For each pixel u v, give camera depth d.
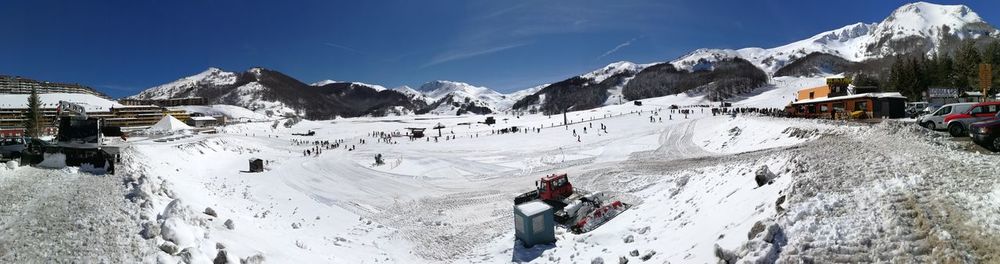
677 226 15.80
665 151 43.97
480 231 21.61
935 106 40.19
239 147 61.16
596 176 34.19
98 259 11.06
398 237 21.48
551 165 42.19
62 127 21.19
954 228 8.55
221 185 29.67
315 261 15.70
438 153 54.62
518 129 82.75
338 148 65.50
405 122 161.25
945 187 10.48
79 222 12.98
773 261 9.22
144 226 13.49
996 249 7.62
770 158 19.50
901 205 9.93
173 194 18.70
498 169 41.97
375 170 42.84
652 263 12.84
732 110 77.75
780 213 11.16
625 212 21.22
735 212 13.97
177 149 42.59
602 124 73.50
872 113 42.25
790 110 53.50
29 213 13.42
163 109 130.88
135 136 64.81
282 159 50.22
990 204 9.13
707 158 35.41
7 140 25.02
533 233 17.42
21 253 10.78
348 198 30.25
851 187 11.73
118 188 17.48
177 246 12.46
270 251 15.16
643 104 150.38
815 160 15.41
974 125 16.55
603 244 16.22
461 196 30.58
